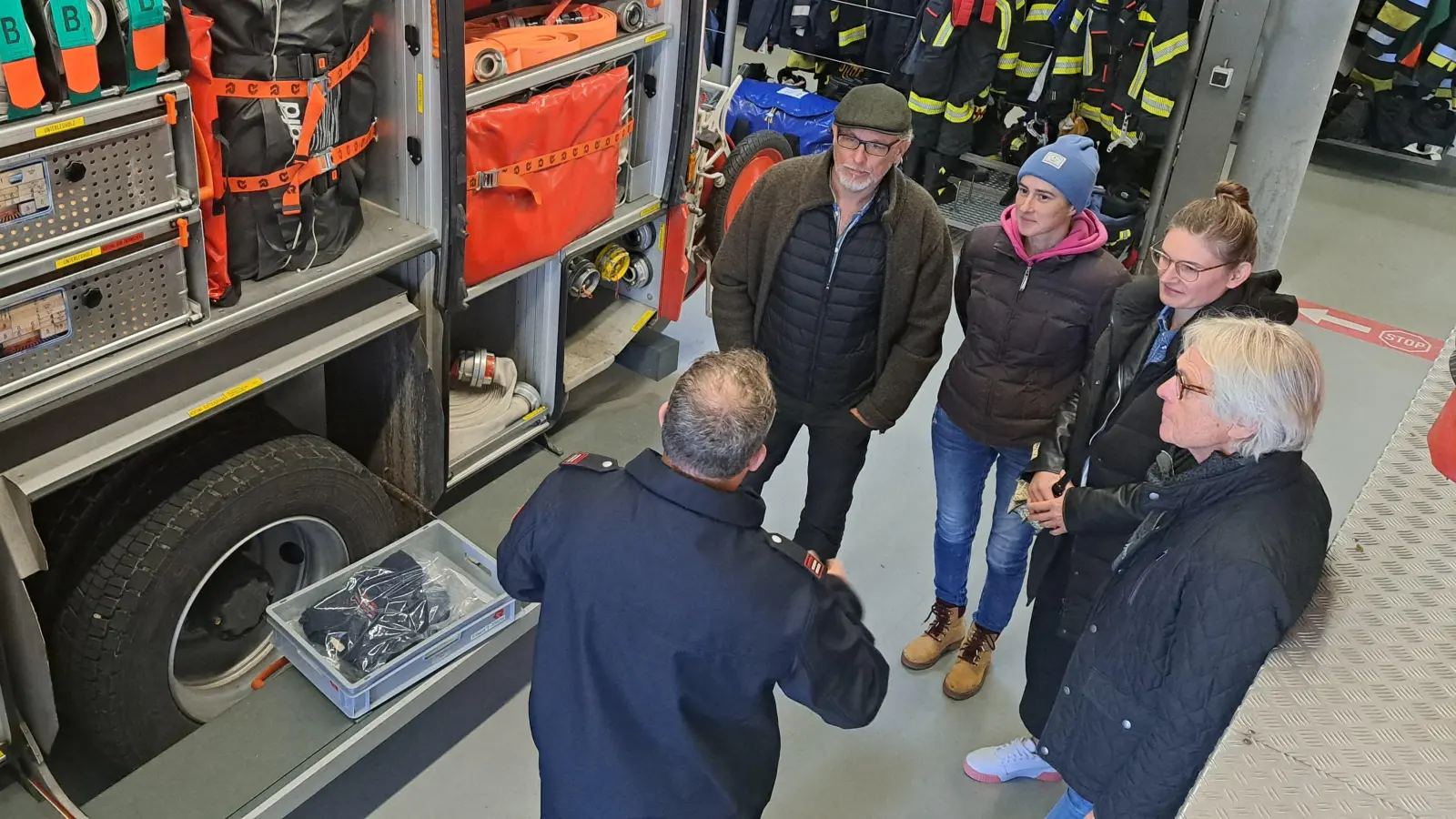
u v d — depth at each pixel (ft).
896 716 10.34
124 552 7.90
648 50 11.41
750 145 14.96
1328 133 24.97
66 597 7.93
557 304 11.12
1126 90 17.19
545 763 6.31
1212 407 5.82
